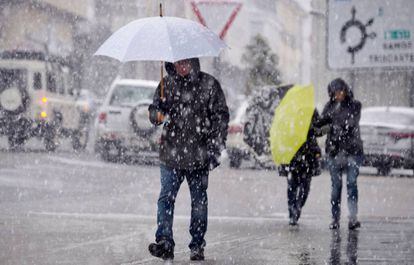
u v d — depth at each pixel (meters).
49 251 16.23
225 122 15.27
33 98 47.59
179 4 90.25
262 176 37.16
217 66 57.66
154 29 15.02
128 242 17.73
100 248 16.78
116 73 92.75
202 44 15.03
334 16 32.88
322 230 20.58
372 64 32.53
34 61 47.78
